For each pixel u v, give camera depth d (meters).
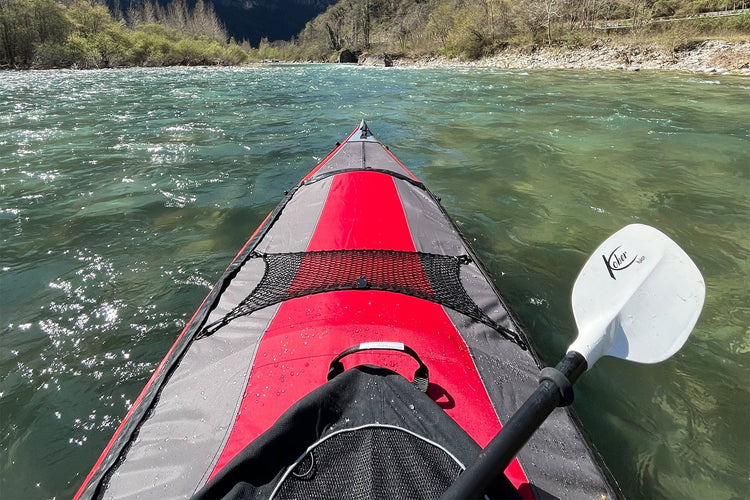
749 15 15.84
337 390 0.98
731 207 3.72
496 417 1.16
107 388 1.98
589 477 1.09
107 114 8.44
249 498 0.81
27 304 2.56
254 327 1.48
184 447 1.09
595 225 3.48
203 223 3.65
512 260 3.00
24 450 1.69
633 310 0.99
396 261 1.85
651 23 18.31
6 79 15.51
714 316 2.35
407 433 0.91
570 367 0.85
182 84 14.53
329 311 1.45
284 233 2.34
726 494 1.47
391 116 8.12
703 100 8.46
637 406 1.82
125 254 3.14
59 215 3.76
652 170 4.65
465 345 1.41
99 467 1.13
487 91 10.99
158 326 2.39
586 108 8.11
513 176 4.61
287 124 7.56
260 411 1.12
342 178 2.83
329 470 0.85
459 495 0.63
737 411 1.78
